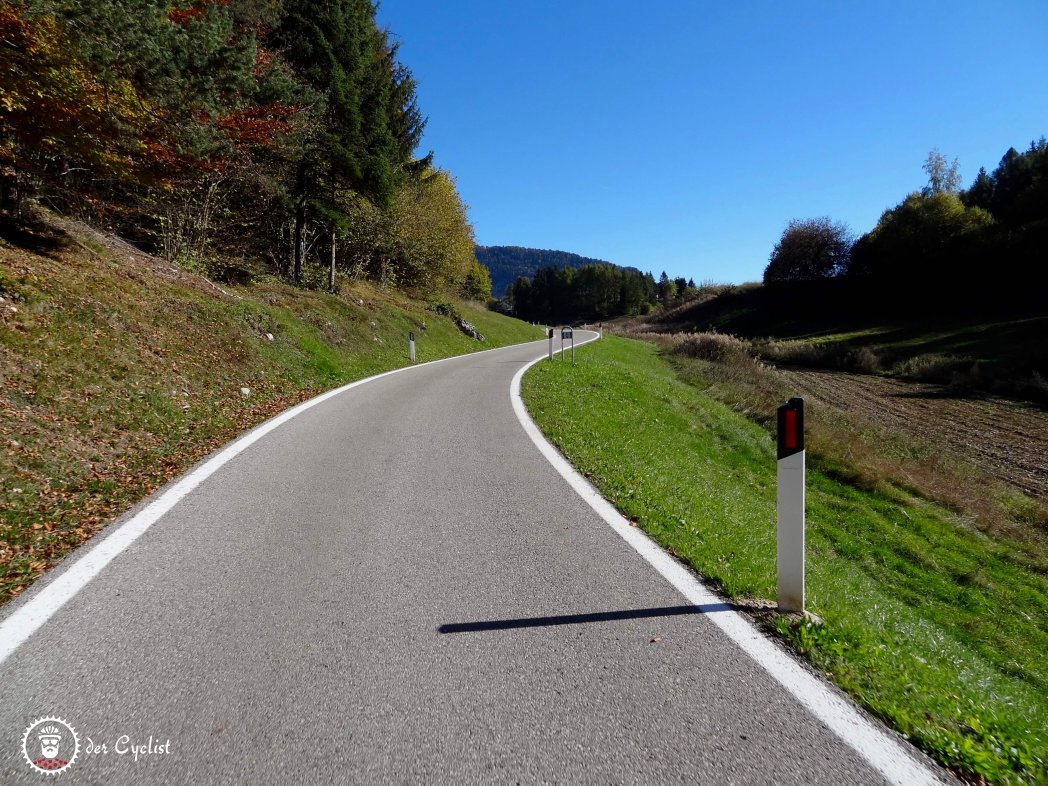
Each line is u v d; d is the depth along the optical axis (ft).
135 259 45.57
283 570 12.52
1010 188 199.00
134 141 35.19
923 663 10.49
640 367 76.07
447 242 124.88
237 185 69.62
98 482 18.26
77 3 27.63
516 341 140.56
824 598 12.44
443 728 7.61
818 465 40.57
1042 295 148.05
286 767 6.90
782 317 216.54
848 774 6.93
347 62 71.10
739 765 7.03
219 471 20.25
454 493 18.16
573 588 11.84
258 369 40.24
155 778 6.72
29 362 23.85
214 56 37.47
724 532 16.26
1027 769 7.38
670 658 9.34
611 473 20.97
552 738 7.45
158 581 11.92
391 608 10.89
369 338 69.51
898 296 191.01
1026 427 60.75
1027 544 31.89
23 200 39.47
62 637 9.77
